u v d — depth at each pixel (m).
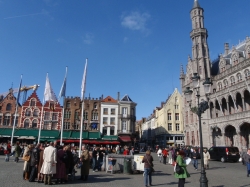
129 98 63.09
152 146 82.88
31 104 53.91
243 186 12.25
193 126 49.72
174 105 71.38
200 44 51.41
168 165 24.97
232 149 29.22
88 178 13.95
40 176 11.93
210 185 12.55
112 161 16.83
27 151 12.60
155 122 82.69
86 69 26.41
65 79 31.05
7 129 49.94
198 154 32.41
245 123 34.59
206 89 14.14
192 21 54.97
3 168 17.03
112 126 57.94
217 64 51.88
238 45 46.03
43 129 52.44
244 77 38.34
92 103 58.31
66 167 12.10
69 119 55.44
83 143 51.06
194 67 50.97
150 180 11.89
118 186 11.36
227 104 39.69
